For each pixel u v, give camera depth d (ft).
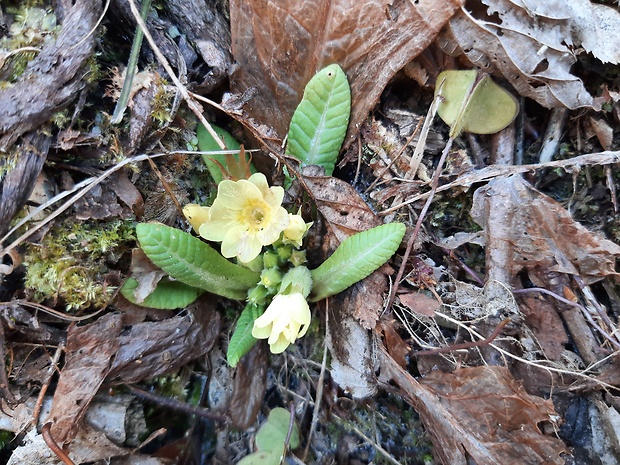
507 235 0.45
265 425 0.50
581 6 0.41
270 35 0.46
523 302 0.45
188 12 0.47
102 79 0.43
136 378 0.45
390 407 0.50
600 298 0.45
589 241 0.42
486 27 0.41
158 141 0.45
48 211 0.41
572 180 0.47
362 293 0.46
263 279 0.46
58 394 0.41
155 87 0.44
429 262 0.48
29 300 0.42
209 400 0.51
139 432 0.47
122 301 0.44
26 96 0.39
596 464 0.42
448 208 0.49
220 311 0.52
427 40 0.42
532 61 0.42
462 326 0.45
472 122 0.46
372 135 0.49
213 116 0.50
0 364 0.40
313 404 0.52
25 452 0.43
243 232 0.41
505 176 0.45
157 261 0.42
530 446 0.40
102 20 0.44
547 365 0.44
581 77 0.46
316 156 0.47
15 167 0.38
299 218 0.42
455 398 0.42
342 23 0.44
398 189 0.48
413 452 0.49
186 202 0.48
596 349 0.43
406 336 0.47
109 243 0.43
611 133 0.44
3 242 0.40
